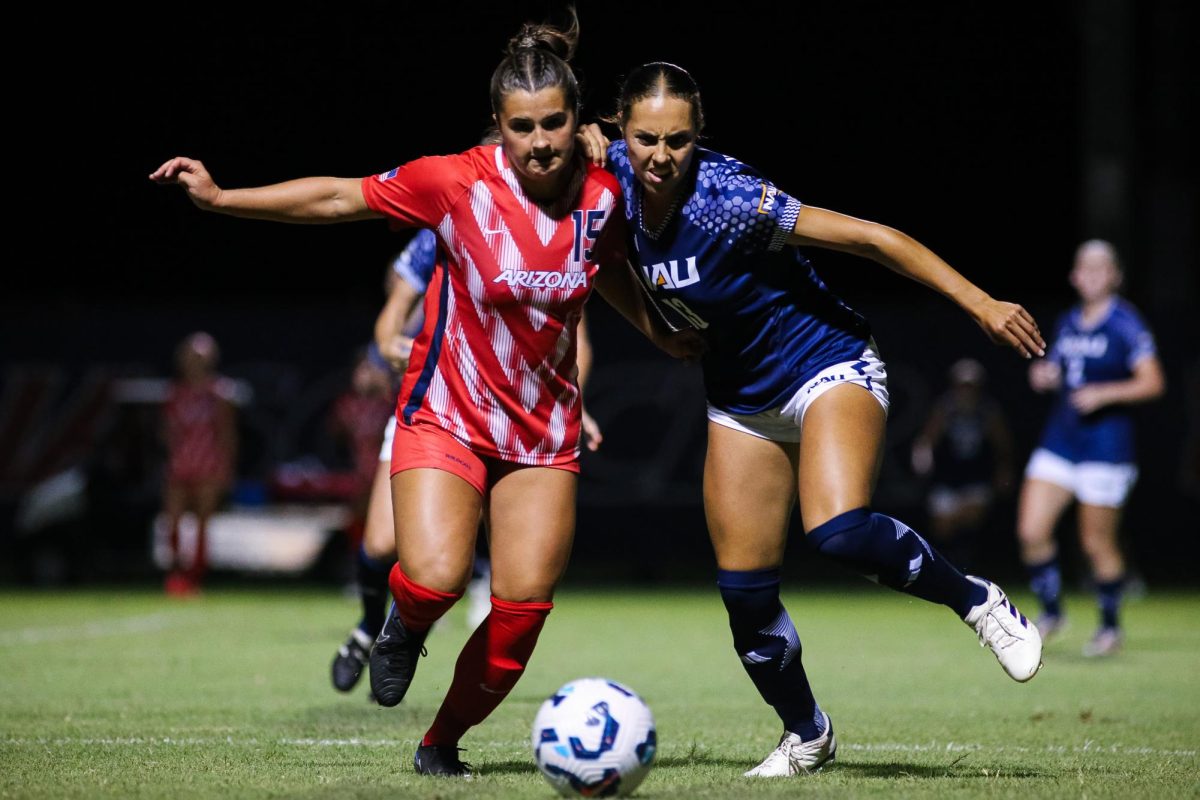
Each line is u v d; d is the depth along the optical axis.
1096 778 16.25
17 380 65.31
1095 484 35.09
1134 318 35.16
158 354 65.62
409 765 17.12
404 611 15.91
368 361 37.69
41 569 60.53
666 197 15.84
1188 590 61.94
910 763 17.72
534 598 16.03
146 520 61.25
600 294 17.30
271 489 59.09
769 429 16.69
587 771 14.16
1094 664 32.31
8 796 14.78
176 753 18.09
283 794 14.81
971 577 16.25
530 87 14.88
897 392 64.56
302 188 15.84
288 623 42.44
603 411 65.06
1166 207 78.50
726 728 21.28
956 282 15.43
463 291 15.92
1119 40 69.12
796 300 16.44
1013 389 64.12
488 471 16.42
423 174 15.75
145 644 35.12
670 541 64.56
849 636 39.78
